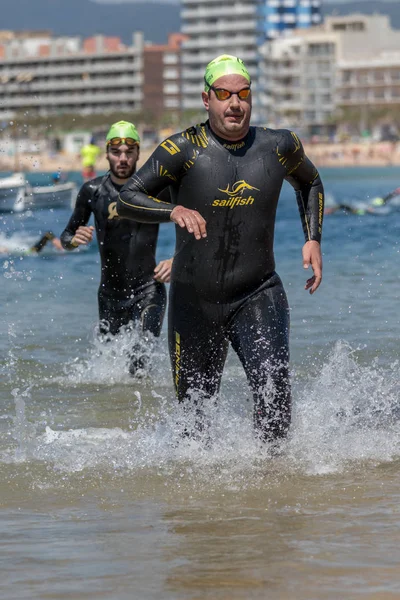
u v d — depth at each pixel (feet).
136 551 24.88
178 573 23.13
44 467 34.04
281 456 34.27
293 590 21.83
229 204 32.94
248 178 32.96
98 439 37.78
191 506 29.04
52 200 185.68
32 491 31.14
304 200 35.63
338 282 81.20
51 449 36.40
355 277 84.17
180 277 34.14
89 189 54.49
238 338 33.63
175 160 32.89
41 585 22.52
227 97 32.42
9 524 27.58
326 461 33.94
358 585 22.03
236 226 33.22
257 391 33.24
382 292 75.10
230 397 43.32
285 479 31.78
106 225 53.88
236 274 33.50
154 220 32.32
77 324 65.82
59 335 61.93
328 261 96.58
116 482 31.99
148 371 52.44
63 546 25.43
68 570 23.52
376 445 35.73
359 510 28.17
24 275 94.68
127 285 53.98
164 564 23.81
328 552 24.39
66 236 55.62
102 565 23.85
